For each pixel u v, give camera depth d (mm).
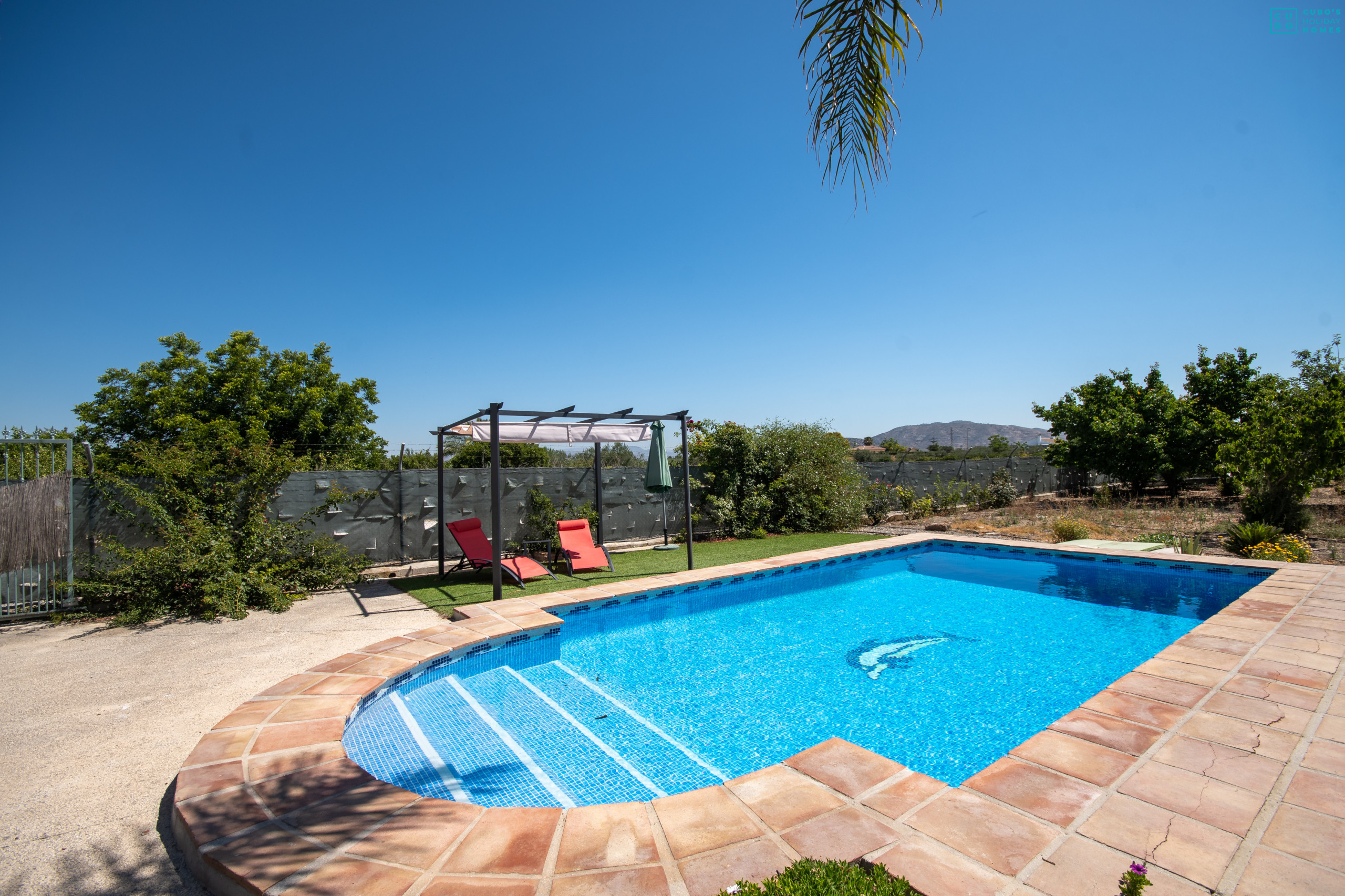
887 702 5105
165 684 4984
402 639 5922
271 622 6926
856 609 8219
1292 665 4684
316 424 21188
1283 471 11328
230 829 2721
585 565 9867
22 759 3725
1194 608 7902
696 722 4746
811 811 2809
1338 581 7461
